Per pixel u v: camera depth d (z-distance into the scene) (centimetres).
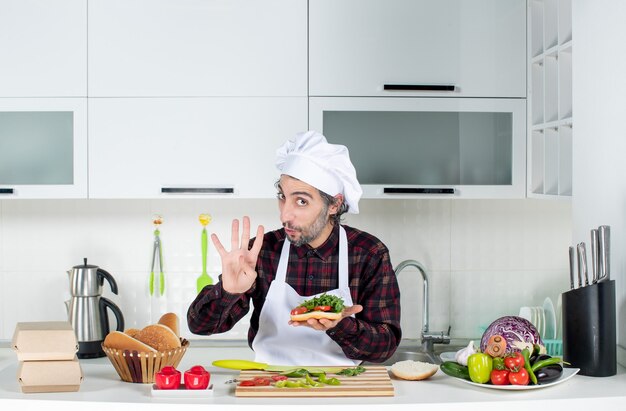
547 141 279
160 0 281
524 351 182
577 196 235
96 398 173
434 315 325
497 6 287
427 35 286
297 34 283
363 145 288
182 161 283
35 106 281
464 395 176
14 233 318
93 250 319
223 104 283
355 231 224
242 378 186
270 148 284
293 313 183
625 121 203
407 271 324
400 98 286
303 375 185
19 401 172
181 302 320
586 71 227
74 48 280
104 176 282
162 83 282
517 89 289
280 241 225
